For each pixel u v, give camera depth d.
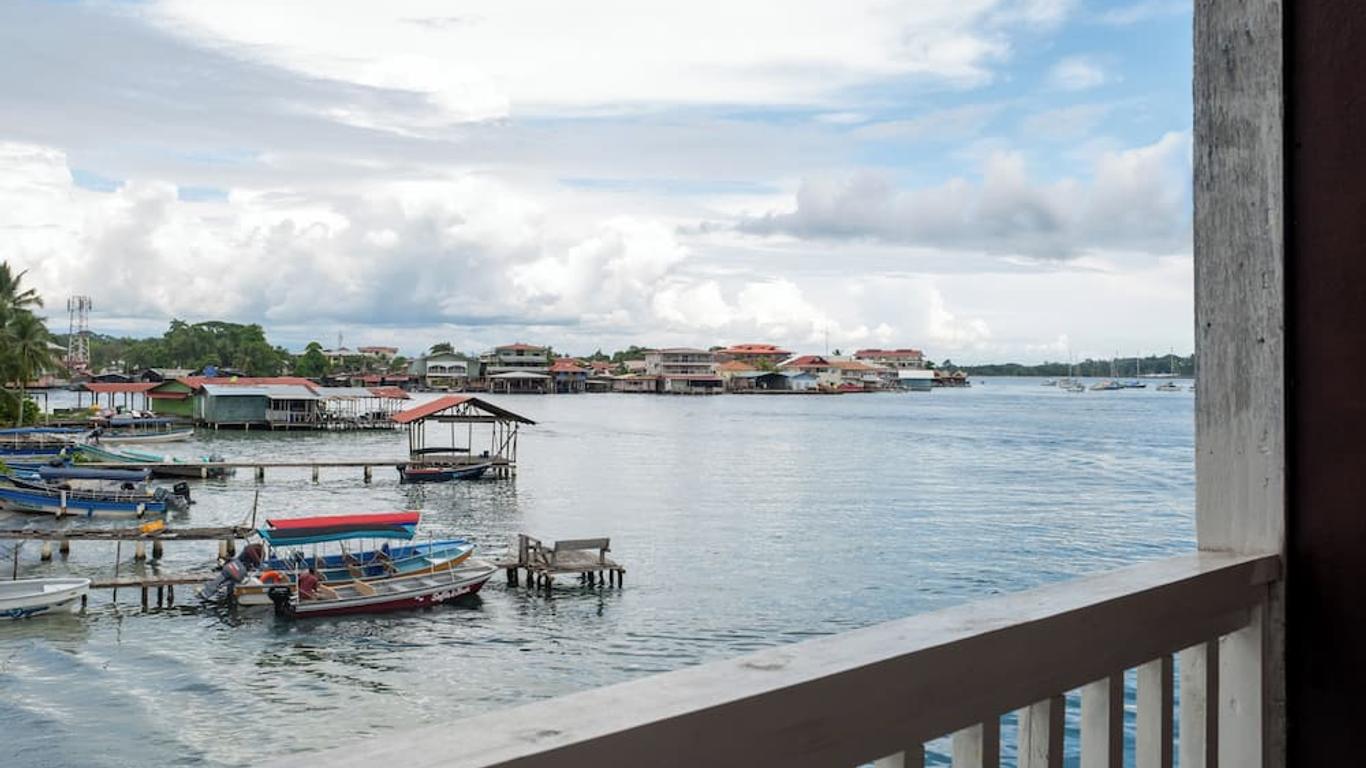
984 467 50.22
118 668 16.64
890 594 22.14
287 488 41.09
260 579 21.55
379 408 90.38
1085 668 1.29
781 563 25.66
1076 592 1.36
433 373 139.25
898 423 87.94
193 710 14.69
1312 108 1.60
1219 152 1.70
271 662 17.09
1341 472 1.58
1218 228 1.71
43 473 33.94
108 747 13.23
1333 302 1.58
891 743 1.04
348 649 17.88
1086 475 46.47
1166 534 29.84
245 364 120.12
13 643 17.92
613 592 22.33
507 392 145.00
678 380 149.75
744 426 82.62
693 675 0.97
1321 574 1.60
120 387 72.88
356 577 22.14
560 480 44.41
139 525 29.28
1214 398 1.71
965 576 23.98
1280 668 1.64
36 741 13.39
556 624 19.59
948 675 1.10
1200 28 1.73
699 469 49.16
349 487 41.69
